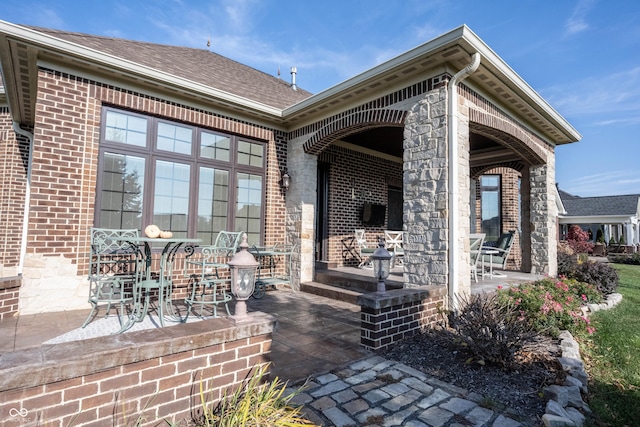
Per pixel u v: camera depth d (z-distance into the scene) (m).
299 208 7.07
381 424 2.38
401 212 10.95
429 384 2.97
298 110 6.49
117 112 5.32
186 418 2.16
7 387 1.59
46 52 4.49
